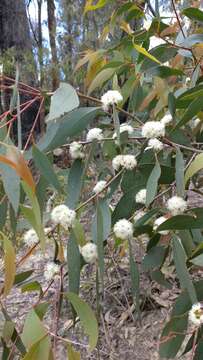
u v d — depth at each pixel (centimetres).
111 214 46
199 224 39
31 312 34
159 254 47
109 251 67
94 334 34
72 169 48
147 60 50
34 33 202
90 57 61
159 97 57
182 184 40
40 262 78
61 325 63
